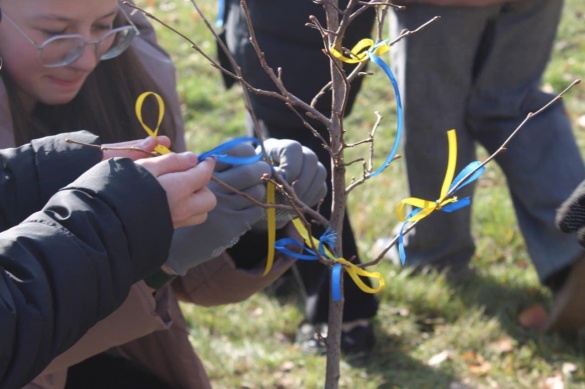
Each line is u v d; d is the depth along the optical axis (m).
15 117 1.82
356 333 3.41
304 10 2.92
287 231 1.89
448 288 3.77
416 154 3.53
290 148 1.76
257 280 1.91
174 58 6.25
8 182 1.53
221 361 3.39
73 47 1.80
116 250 1.26
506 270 3.94
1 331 1.16
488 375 3.33
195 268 1.98
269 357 3.42
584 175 3.37
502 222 4.23
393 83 1.50
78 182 1.29
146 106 2.02
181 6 7.13
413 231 3.81
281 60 2.99
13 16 1.76
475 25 3.28
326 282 3.28
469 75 3.40
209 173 1.41
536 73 3.42
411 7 3.31
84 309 1.23
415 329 3.59
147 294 1.73
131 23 1.94
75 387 2.02
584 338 3.47
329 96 3.01
